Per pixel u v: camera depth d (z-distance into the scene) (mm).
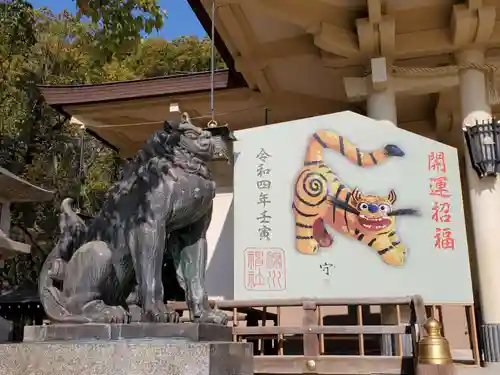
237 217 6898
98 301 3959
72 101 11641
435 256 6566
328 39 8516
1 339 4836
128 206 4199
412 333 5160
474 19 7773
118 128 12648
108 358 3301
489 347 7211
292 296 6562
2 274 16422
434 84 8461
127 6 6855
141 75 22141
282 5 8320
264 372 5453
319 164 6953
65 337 3713
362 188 6836
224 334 4059
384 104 8445
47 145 16922
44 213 16797
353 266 6594
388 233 6656
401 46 8523
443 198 6770
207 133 4332
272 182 6953
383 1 8008
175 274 4773
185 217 4160
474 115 8086
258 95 11336
